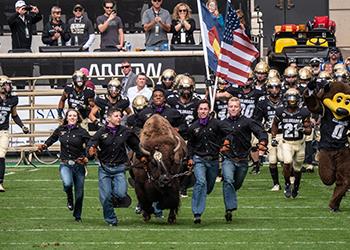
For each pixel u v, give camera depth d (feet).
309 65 204.95
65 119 136.26
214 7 184.65
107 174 129.08
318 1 267.39
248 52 170.09
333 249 113.50
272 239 120.06
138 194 129.90
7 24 227.20
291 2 265.34
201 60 212.64
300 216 138.21
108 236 122.11
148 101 156.66
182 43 214.90
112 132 127.85
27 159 212.64
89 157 129.70
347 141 140.05
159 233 124.26
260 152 134.92
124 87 187.83
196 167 130.93
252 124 131.54
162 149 125.90
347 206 148.15
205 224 131.44
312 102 139.95
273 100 171.94
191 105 147.43
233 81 169.48
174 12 216.13
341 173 140.46
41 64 213.25
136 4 227.81
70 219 136.87
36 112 212.64
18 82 212.84
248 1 225.15
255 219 135.85
